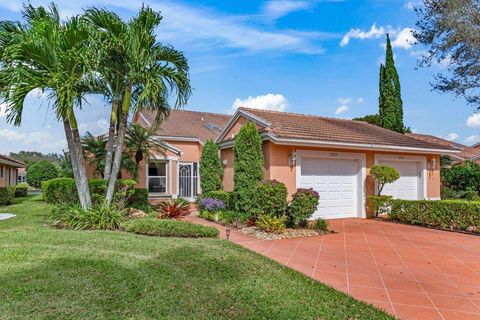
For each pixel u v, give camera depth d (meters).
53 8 10.30
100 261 6.31
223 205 13.55
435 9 16.31
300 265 7.04
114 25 10.22
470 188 18.69
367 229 11.66
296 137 12.16
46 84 9.17
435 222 12.02
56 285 5.09
